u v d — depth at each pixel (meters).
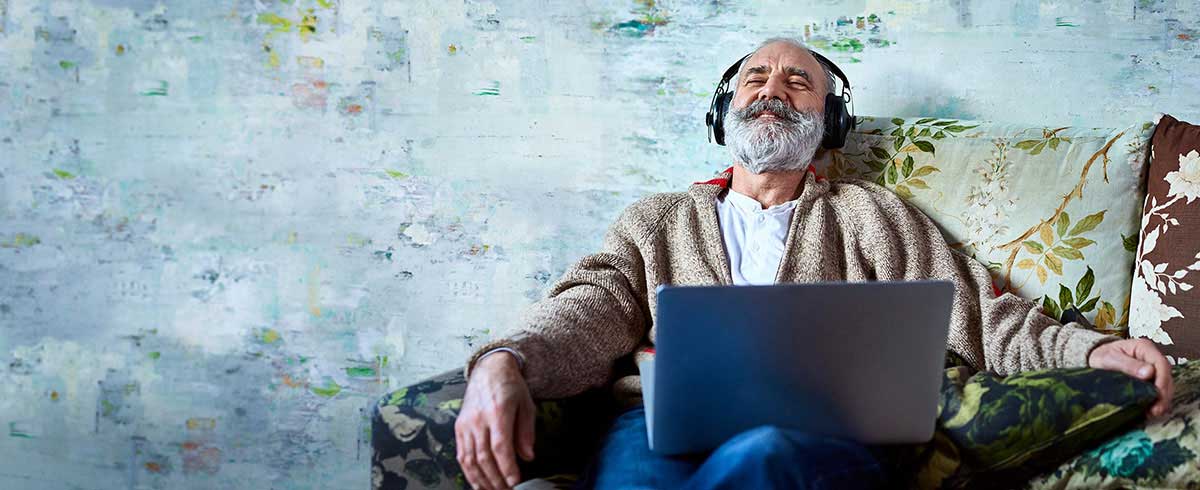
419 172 1.94
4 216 2.03
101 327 2.03
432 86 1.92
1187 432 1.07
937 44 1.84
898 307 0.99
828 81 1.76
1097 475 1.10
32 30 1.98
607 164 1.92
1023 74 1.83
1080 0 1.80
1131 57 1.80
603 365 1.40
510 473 1.08
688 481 1.05
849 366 1.01
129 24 1.96
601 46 1.90
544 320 1.35
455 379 1.23
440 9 1.91
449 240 1.96
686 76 1.89
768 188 1.71
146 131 1.98
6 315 2.05
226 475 2.04
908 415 1.05
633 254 1.64
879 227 1.60
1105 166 1.60
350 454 2.01
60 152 2.00
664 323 0.97
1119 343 1.24
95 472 2.07
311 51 1.93
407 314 1.98
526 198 1.94
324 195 1.96
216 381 2.02
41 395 2.06
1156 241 1.52
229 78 1.95
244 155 1.97
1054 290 1.58
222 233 1.99
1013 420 1.12
